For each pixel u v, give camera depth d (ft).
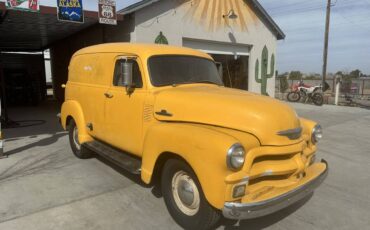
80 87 20.29
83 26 39.93
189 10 40.98
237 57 50.44
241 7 48.39
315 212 14.11
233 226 12.69
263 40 53.16
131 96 15.37
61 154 22.40
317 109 52.39
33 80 57.72
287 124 11.98
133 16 35.50
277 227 12.76
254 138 11.25
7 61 59.98
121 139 16.43
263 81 54.60
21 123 35.37
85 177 17.84
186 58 16.57
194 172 11.35
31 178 17.71
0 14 29.94
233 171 10.34
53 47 64.34
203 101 12.80
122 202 14.73
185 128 11.96
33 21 35.12
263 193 10.98
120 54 16.61
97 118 18.39
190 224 11.96
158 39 38.04
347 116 44.01
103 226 12.66
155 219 13.20
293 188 11.42
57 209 14.02
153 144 12.91
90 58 19.44
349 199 15.55
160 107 13.92
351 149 25.32
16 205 14.38
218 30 45.24
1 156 21.52
